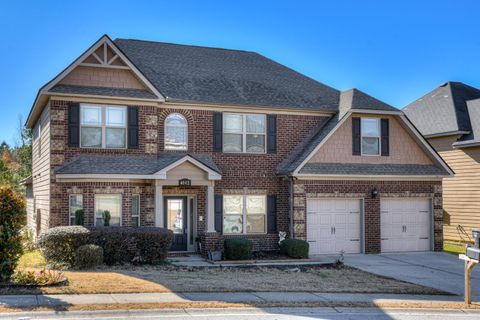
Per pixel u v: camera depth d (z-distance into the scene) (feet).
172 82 75.72
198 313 37.65
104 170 65.00
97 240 58.13
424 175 79.30
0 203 43.73
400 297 46.52
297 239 71.00
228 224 74.28
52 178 64.80
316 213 75.10
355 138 77.46
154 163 68.54
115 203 66.59
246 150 75.77
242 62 88.33
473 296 48.44
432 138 97.35
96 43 66.64
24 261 57.98
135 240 60.03
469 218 90.27
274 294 45.19
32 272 46.55
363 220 76.95
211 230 69.62
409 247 79.51
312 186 74.38
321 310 40.29
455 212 93.20
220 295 43.55
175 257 68.13
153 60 80.89
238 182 74.69
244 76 83.46
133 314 36.55
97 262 55.42
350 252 76.48
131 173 65.57
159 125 71.61
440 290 50.80
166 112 72.08
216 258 65.87
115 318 35.37
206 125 73.82
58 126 65.67
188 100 71.92
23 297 39.32
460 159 92.17
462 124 91.25
